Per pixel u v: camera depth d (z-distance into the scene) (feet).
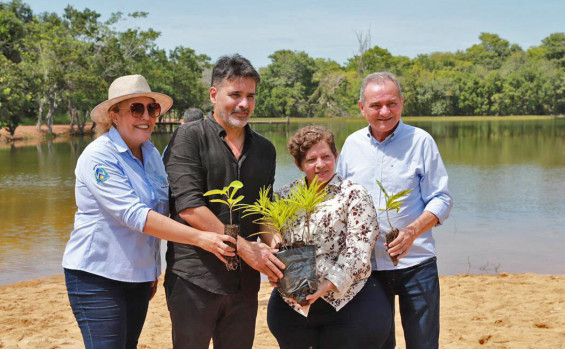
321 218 10.62
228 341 11.34
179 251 10.80
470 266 27.22
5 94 136.36
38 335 17.47
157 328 18.37
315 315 10.82
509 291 22.29
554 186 54.85
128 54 194.08
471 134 155.02
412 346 12.12
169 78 215.31
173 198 10.82
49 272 26.27
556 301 20.75
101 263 10.42
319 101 344.08
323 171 10.82
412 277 12.10
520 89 328.70
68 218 40.16
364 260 10.31
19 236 33.88
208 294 10.73
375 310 10.83
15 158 93.40
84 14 173.27
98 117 10.91
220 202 10.82
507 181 59.06
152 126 11.03
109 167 10.38
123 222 10.23
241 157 11.00
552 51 413.80
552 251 29.84
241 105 10.59
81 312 10.43
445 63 420.77
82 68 160.45
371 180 12.51
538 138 134.31
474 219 38.50
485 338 16.89
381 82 12.18
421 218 11.79
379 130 12.32
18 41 174.70
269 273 10.09
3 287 23.49
